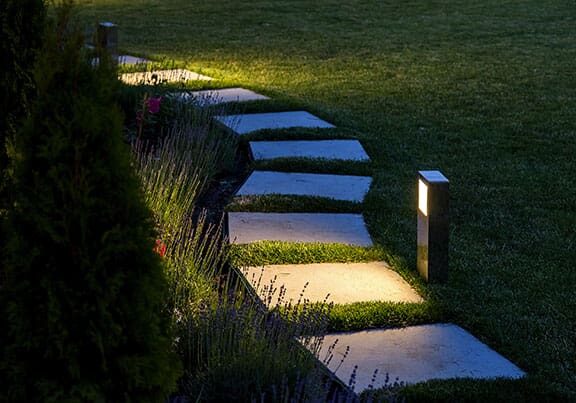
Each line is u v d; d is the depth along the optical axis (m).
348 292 4.42
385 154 7.11
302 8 17.45
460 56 12.12
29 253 2.10
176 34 14.16
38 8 3.15
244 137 7.41
